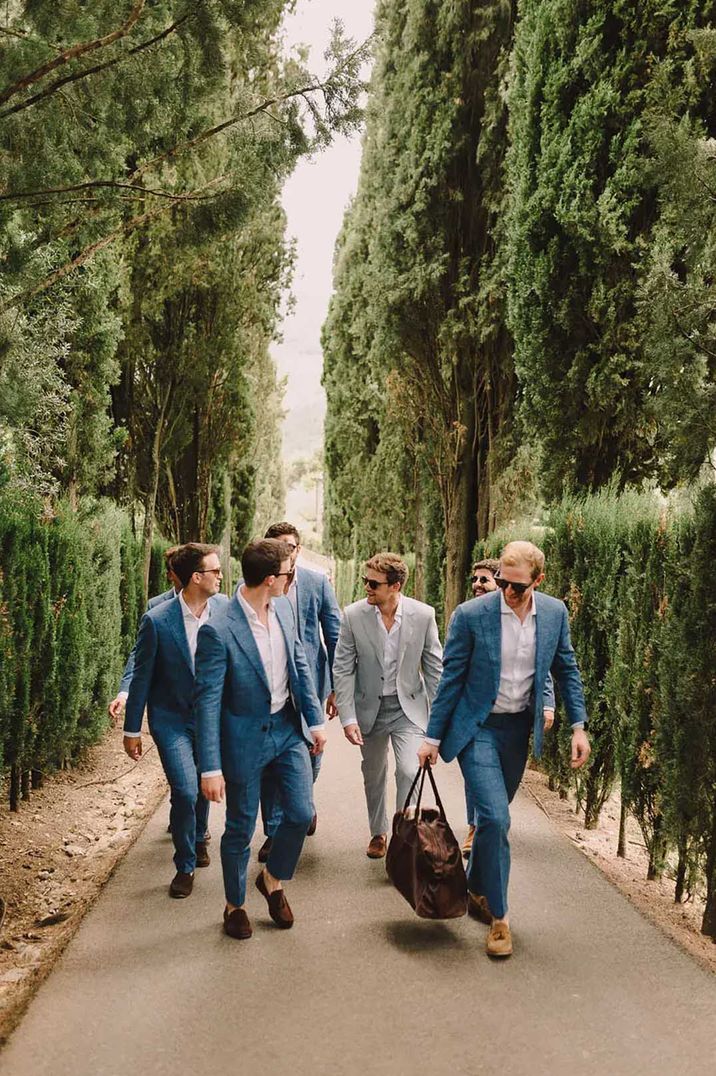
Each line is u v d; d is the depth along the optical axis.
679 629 5.11
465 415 16.11
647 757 5.65
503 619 4.63
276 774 4.66
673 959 4.31
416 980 4.03
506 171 14.31
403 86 15.77
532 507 14.73
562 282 9.52
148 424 15.89
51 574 8.03
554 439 9.53
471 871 4.73
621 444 9.33
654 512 6.32
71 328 8.34
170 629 5.39
